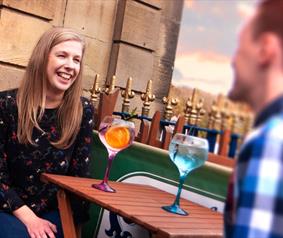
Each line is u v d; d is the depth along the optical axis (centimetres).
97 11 346
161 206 178
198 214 179
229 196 90
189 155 174
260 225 73
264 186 74
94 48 347
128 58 352
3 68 314
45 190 229
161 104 346
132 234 237
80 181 196
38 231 212
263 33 80
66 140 232
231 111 197
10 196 219
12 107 227
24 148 226
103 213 254
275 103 79
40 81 228
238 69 84
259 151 76
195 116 245
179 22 343
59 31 234
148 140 246
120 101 343
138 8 353
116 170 250
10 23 312
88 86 345
